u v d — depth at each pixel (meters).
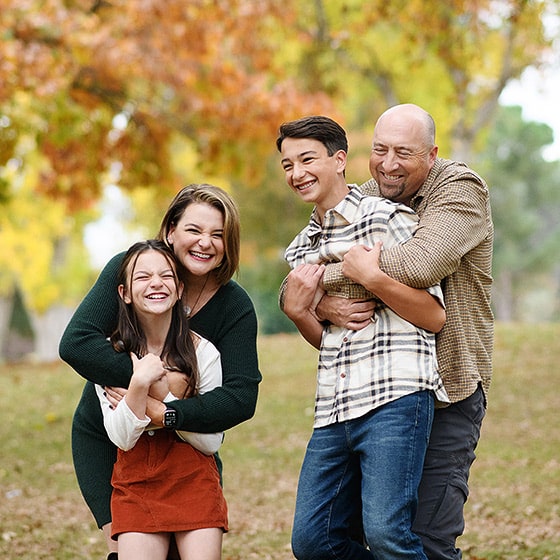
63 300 47.44
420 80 30.73
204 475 6.23
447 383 6.31
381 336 6.19
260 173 25.55
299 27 28.23
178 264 6.36
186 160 34.34
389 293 6.03
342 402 6.20
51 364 25.28
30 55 19.33
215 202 6.30
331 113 23.98
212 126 24.23
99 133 23.70
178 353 6.24
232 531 10.68
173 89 23.23
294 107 23.55
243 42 23.64
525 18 24.80
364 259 6.10
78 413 6.62
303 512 6.34
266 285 50.31
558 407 16.84
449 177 6.34
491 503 11.20
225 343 6.45
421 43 26.22
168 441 6.23
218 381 6.35
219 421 6.21
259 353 24.64
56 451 15.37
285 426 16.78
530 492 11.58
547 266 83.38
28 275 41.44
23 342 67.69
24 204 38.19
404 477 5.97
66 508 11.80
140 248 6.22
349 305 6.25
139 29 21.83
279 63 29.42
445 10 23.92
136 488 6.16
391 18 25.09
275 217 44.59
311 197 6.39
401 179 6.38
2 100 19.38
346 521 6.39
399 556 5.93
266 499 12.24
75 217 40.12
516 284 86.19
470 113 32.78
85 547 9.95
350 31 27.38
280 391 19.83
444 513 6.28
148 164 24.56
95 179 25.02
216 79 23.27
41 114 20.98
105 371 6.16
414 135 6.29
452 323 6.30
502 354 22.27
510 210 82.44
